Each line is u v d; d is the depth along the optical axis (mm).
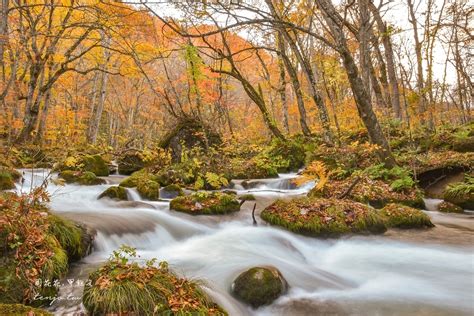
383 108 15844
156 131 43469
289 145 15523
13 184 8562
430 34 13297
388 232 7191
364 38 11625
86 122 33375
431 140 13695
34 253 3926
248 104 33312
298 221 6965
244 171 13375
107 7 11656
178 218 7340
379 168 10586
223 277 4738
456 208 9008
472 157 10414
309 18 17141
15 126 13656
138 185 9641
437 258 5973
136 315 3354
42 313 3039
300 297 4457
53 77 15836
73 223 5242
